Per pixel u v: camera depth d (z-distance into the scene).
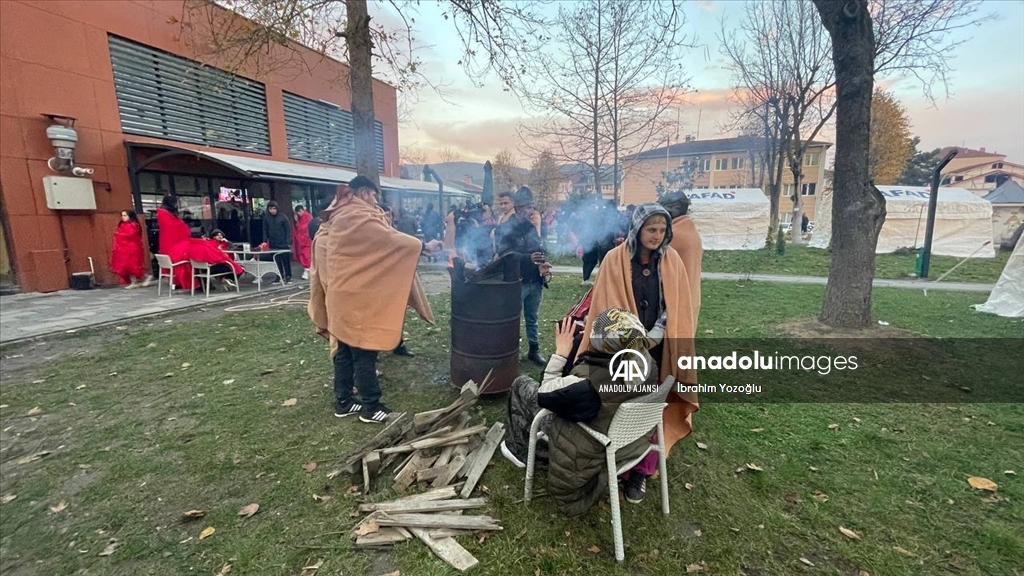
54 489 2.47
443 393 3.70
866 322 5.43
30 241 8.11
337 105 15.59
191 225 11.01
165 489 2.47
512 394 2.71
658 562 1.97
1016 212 16.56
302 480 2.54
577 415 1.92
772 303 7.27
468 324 3.43
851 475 2.58
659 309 2.32
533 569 1.93
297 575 1.90
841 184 5.36
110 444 2.93
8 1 7.64
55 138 8.08
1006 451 2.80
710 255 15.86
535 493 2.41
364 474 2.45
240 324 5.93
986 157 57.22
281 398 3.64
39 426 3.17
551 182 31.38
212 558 1.99
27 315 6.35
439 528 2.13
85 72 8.62
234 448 2.88
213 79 8.82
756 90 19.42
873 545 2.04
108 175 9.07
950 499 2.35
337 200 3.15
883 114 28.20
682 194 2.74
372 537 2.07
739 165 41.00
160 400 3.60
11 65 7.74
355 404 3.39
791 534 2.13
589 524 2.20
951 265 12.39
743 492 2.45
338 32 6.18
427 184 20.80
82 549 2.04
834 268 5.50
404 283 3.10
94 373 4.17
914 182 44.28
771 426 3.16
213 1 6.29
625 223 6.71
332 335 3.18
